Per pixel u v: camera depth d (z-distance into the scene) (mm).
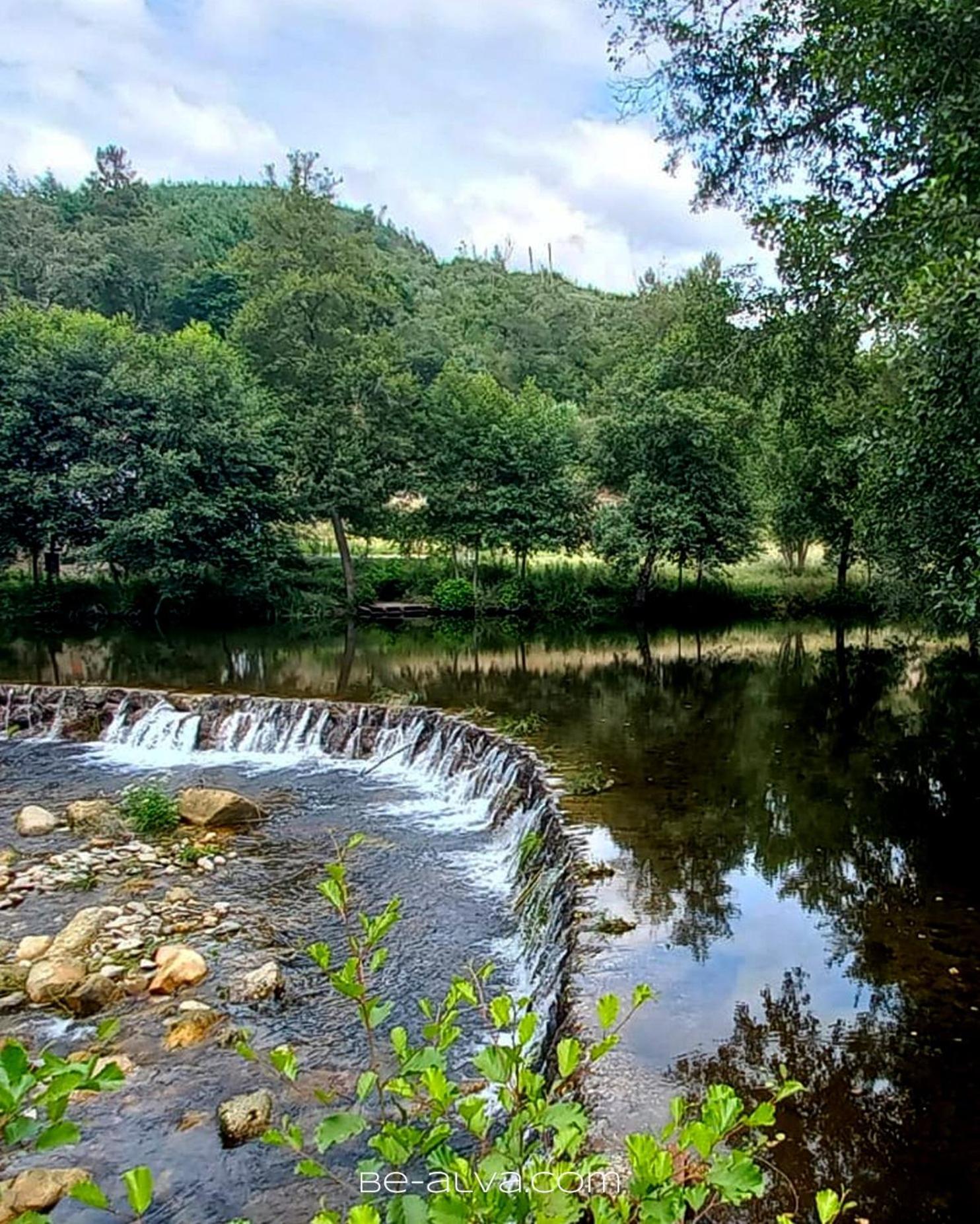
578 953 6098
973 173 7562
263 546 31156
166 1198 4910
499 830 11055
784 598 33750
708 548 31578
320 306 34062
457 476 34500
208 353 31953
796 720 14539
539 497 34312
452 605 33531
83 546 29969
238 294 49000
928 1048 4938
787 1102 4434
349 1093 5766
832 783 10602
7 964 7699
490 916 8602
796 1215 3654
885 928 6551
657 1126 4137
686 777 10805
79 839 11023
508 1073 2098
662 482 31016
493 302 87375
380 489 32844
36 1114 5492
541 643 26078
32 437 28344
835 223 10781
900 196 9695
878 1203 3748
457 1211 1670
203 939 8164
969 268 6223
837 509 27297
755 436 29969
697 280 18297
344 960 7715
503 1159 1868
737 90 12602
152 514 27297
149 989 7223
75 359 29016
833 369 13656
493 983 7199
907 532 9797
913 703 16109
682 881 7449
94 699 17016
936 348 6812
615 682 18875
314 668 21047
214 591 31047
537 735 13258
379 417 33375
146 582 30766
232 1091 5863
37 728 17125
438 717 14328
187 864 10070
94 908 8781
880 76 8805
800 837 8586
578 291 112000
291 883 9508
